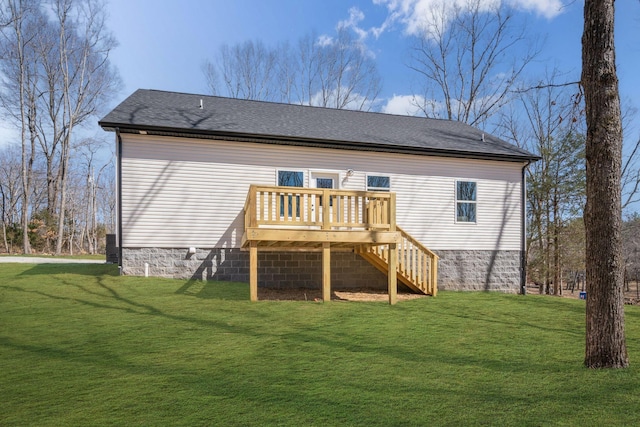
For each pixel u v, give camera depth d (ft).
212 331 20.25
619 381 13.43
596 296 15.23
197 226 35.45
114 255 51.24
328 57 105.60
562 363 15.66
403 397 12.00
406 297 33.14
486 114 85.97
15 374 14.03
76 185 134.92
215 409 11.05
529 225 67.87
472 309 28.14
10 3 87.81
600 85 15.33
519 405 11.41
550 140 66.59
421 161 41.52
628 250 90.48
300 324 22.08
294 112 47.09
